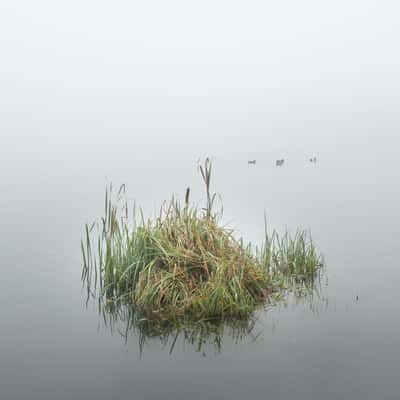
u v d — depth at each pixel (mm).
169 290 7992
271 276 8914
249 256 8820
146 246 8836
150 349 6820
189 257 8281
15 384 6027
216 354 6613
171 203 9320
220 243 8531
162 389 5855
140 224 9172
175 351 6738
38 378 6156
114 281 8859
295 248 9617
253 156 24578
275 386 5836
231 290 7953
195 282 8109
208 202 9547
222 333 7199
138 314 7883
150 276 8273
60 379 6121
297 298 8297
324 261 9945
